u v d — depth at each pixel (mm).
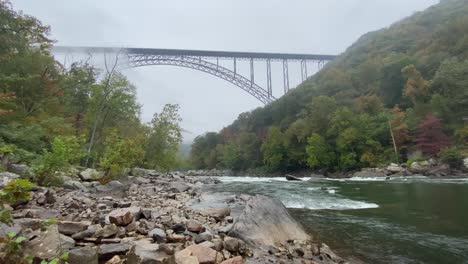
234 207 8852
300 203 12734
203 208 8531
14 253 3035
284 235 6426
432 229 8078
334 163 52656
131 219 5410
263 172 70938
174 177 24031
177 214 7039
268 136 69938
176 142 29547
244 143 83188
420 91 51156
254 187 20344
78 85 28000
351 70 92625
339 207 11727
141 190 12609
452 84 46438
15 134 15555
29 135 16203
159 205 8758
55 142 10398
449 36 68125
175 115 29656
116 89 28703
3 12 18484
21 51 20094
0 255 2949
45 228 3998
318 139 53125
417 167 37219
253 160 78375
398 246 6656
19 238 3010
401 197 14531
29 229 4066
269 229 6277
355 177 39156
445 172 33312
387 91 66562
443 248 6508
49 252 3490
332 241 7004
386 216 9820
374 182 26000
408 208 11266
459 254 6137
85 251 3527
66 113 25875
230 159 84500
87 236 4402
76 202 7422
